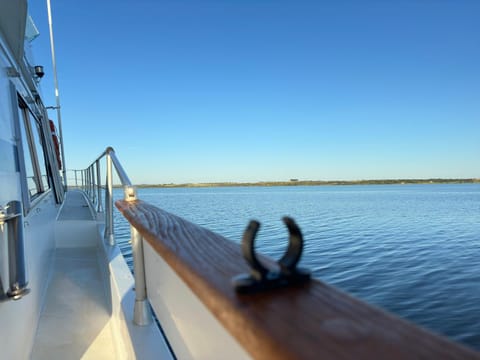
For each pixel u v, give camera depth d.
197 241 0.83
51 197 5.06
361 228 22.41
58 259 4.15
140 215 1.25
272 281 0.50
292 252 0.52
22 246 1.46
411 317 7.26
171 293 1.22
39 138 5.41
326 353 0.33
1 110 2.02
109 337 2.37
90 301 2.93
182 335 1.09
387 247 15.43
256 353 0.39
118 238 14.61
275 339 0.36
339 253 13.94
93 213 5.37
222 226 19.45
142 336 1.64
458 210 37.72
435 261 12.53
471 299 8.20
